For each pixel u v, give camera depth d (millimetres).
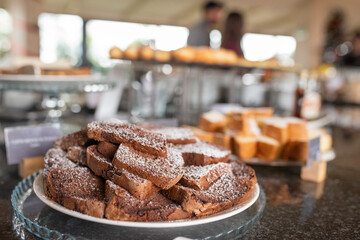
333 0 5527
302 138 1207
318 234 686
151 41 2398
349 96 3674
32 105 2172
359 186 1028
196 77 2281
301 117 1919
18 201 749
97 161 666
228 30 3055
